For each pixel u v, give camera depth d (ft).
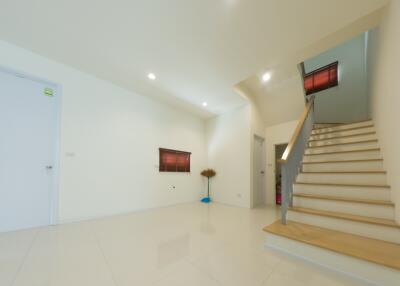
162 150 13.99
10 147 7.84
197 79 10.79
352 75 13.98
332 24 6.51
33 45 7.99
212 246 6.56
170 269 5.02
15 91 8.12
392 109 6.12
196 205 14.40
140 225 8.91
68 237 7.17
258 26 6.68
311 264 5.23
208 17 6.31
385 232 5.32
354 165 8.21
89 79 10.31
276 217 10.82
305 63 16.20
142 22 6.60
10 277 4.53
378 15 6.91
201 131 18.02
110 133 11.02
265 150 16.49
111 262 5.34
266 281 4.52
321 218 6.52
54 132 9.07
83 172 9.68
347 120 13.94
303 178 8.79
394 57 5.79
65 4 5.90
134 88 12.03
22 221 7.93
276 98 14.70
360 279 4.43
